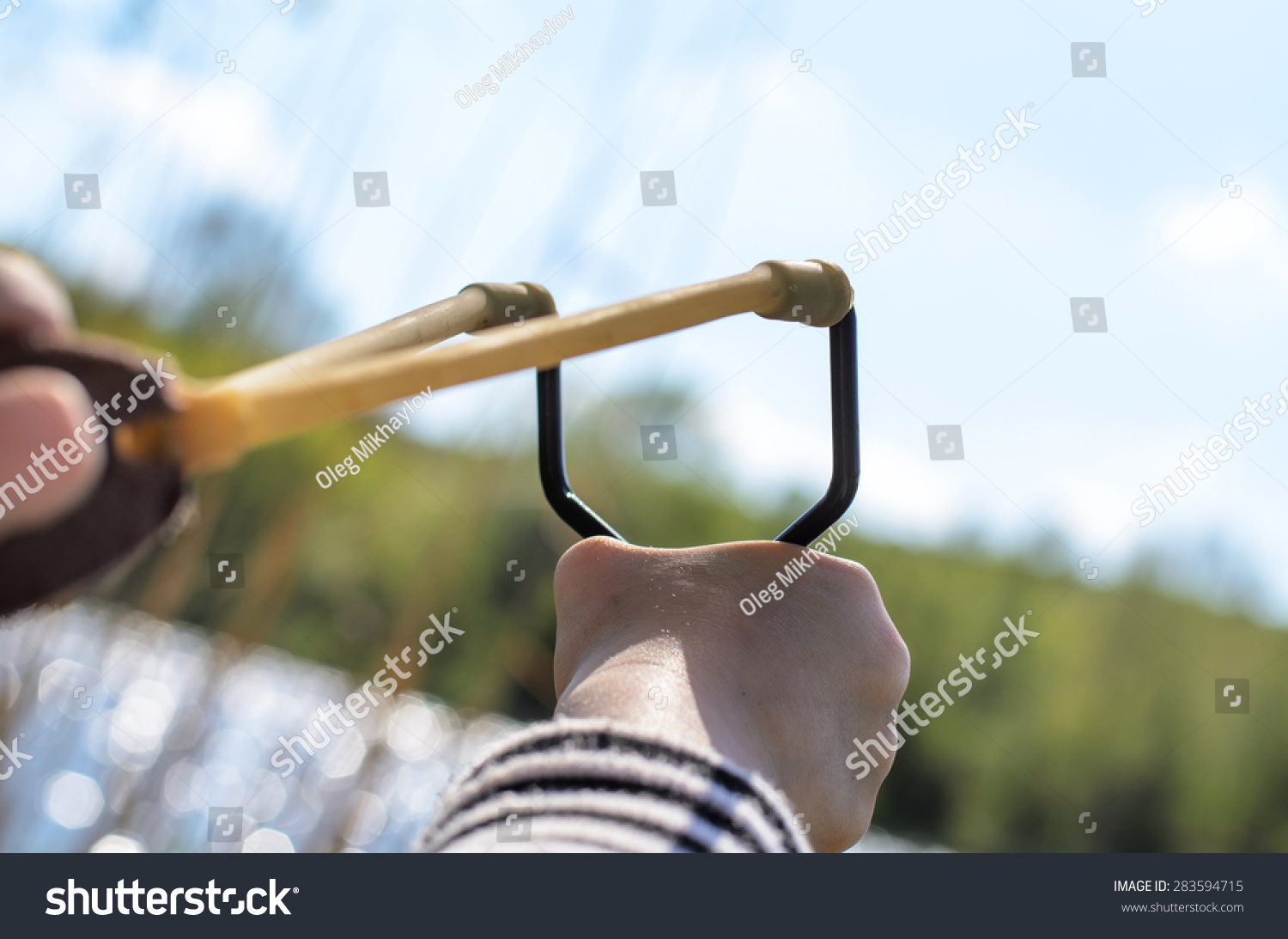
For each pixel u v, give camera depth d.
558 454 0.46
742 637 0.35
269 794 1.33
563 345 0.26
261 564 1.44
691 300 0.33
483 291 0.34
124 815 1.19
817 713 0.35
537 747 0.27
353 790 1.32
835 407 0.44
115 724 1.29
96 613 1.37
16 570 0.15
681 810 0.25
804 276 0.39
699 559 0.38
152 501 0.16
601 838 0.23
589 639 0.37
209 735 1.34
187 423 0.17
